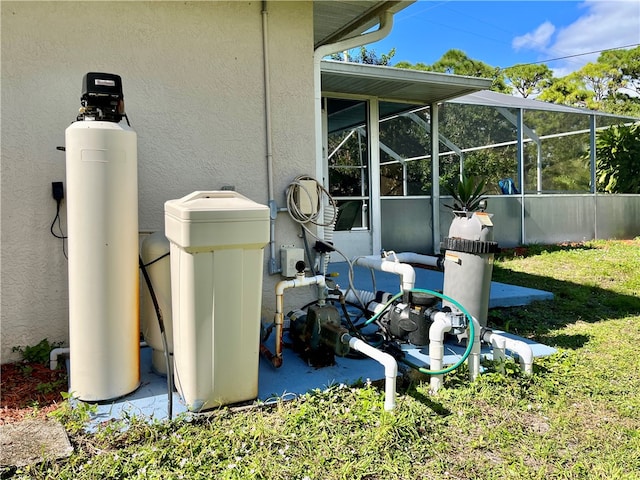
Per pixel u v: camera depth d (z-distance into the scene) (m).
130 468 1.88
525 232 9.70
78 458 1.93
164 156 3.31
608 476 1.89
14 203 2.97
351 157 7.82
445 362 3.01
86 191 2.32
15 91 2.94
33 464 1.88
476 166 9.21
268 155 3.65
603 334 3.93
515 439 2.19
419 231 8.53
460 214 3.40
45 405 2.44
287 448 2.02
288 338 3.46
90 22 3.08
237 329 2.35
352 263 3.94
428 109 8.54
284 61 3.71
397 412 2.34
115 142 2.36
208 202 2.30
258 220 2.31
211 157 3.46
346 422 2.28
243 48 3.54
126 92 3.18
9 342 2.99
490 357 3.13
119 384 2.46
